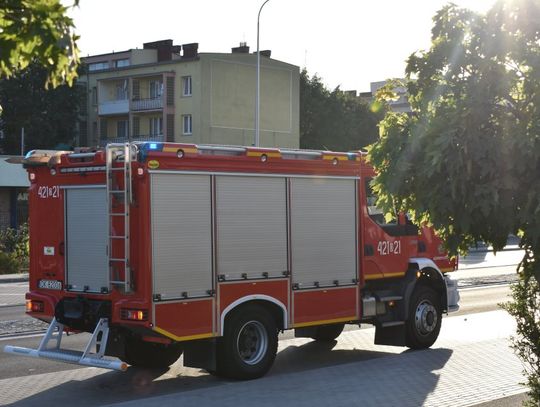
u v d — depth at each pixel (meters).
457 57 5.20
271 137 68.56
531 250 5.14
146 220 8.99
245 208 9.88
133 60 84.69
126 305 9.15
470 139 4.83
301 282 10.46
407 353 11.61
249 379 9.82
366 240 11.33
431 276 12.34
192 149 9.37
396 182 5.24
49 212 10.27
